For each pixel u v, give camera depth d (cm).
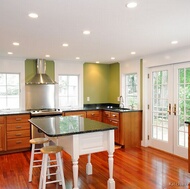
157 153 450
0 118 444
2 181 311
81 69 605
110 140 266
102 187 289
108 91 657
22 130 467
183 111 421
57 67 570
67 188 286
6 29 280
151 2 197
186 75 413
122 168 361
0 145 445
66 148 263
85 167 367
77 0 192
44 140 312
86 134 253
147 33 304
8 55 484
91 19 244
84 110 548
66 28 277
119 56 502
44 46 389
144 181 308
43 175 252
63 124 294
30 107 537
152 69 493
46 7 207
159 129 480
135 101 557
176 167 364
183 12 222
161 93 473
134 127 511
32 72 541
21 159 416
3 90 515
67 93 599
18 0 190
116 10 216
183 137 421
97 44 376
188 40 345
